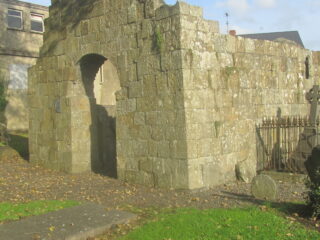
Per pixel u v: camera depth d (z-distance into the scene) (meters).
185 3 8.99
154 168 9.44
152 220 6.75
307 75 12.95
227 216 6.70
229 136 9.88
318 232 5.89
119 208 7.52
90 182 10.23
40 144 12.84
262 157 10.89
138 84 9.73
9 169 12.30
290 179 9.88
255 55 10.91
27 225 6.37
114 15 10.27
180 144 8.91
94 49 10.84
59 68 11.98
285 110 11.91
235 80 10.13
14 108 22.89
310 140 10.26
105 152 12.48
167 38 9.08
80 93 11.91
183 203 7.88
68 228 6.20
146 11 9.51
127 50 9.96
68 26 11.65
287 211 6.96
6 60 22.86
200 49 9.23
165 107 9.17
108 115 12.82
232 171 9.96
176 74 8.93
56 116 12.13
